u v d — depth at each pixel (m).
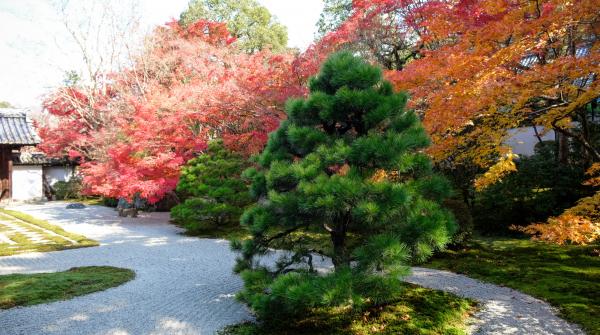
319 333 4.37
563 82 5.05
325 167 4.37
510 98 5.18
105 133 14.95
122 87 17.83
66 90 18.50
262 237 4.93
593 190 9.09
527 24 4.88
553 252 7.95
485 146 5.80
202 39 18.48
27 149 23.25
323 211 4.08
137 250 9.06
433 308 5.14
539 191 9.80
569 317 4.85
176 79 17.55
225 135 11.45
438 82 5.91
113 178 12.23
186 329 4.53
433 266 7.45
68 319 4.82
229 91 10.82
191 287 6.18
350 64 4.73
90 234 11.27
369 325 4.57
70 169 24.62
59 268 7.54
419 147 4.41
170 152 12.38
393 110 4.48
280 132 4.95
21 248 9.29
